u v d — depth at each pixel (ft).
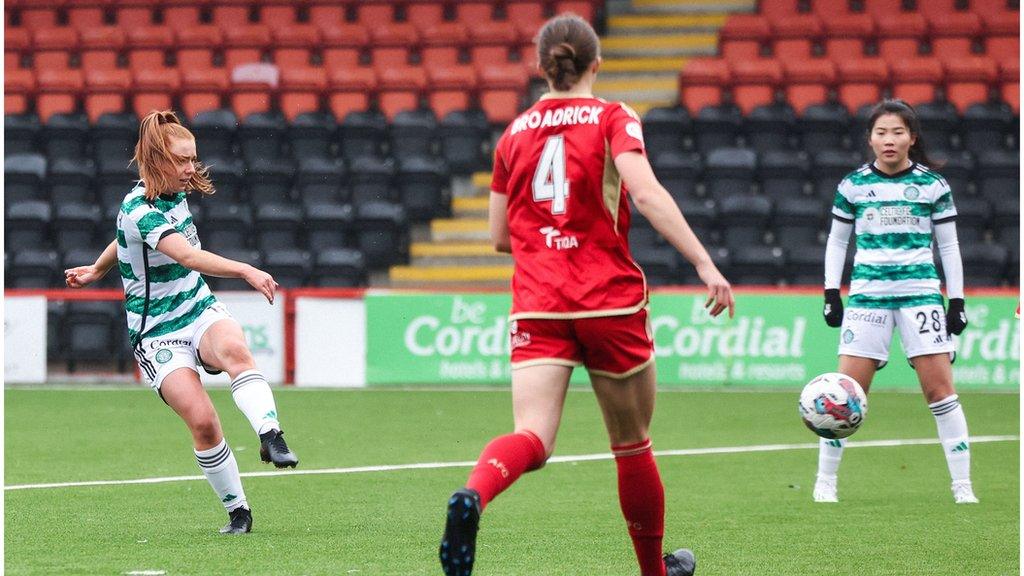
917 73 156.97
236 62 165.68
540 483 61.57
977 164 142.20
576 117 31.76
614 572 40.55
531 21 171.83
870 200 55.57
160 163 44.52
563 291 31.32
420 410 96.22
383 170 141.49
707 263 29.84
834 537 47.24
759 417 91.81
